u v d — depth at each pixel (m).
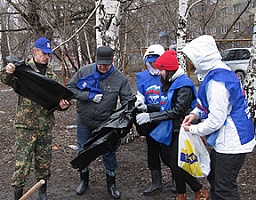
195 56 3.25
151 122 3.86
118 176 5.36
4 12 15.40
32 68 4.00
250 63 7.75
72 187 4.97
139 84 4.38
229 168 3.24
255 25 7.67
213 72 3.20
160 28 29.42
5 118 10.59
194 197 4.52
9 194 4.77
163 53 4.06
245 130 3.21
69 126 8.94
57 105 4.16
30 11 14.77
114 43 6.43
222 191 3.30
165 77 3.96
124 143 6.94
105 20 6.34
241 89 3.25
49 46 4.11
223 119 3.14
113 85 4.34
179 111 3.82
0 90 19.91
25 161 4.03
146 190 4.68
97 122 4.37
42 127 4.12
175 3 21.41
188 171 3.83
